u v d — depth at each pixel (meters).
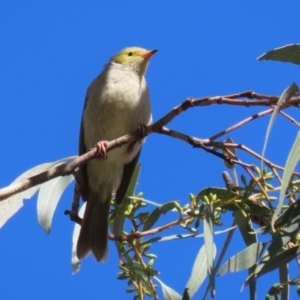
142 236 6.62
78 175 7.83
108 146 7.05
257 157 6.08
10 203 7.50
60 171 6.29
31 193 7.62
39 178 6.10
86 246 8.80
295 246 5.88
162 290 6.75
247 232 6.64
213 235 6.34
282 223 5.75
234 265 6.05
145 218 7.07
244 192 6.54
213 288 5.98
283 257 5.89
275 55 6.23
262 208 6.53
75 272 8.59
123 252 6.95
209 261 6.15
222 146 6.15
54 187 7.74
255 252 6.09
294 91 5.51
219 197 6.61
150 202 7.09
